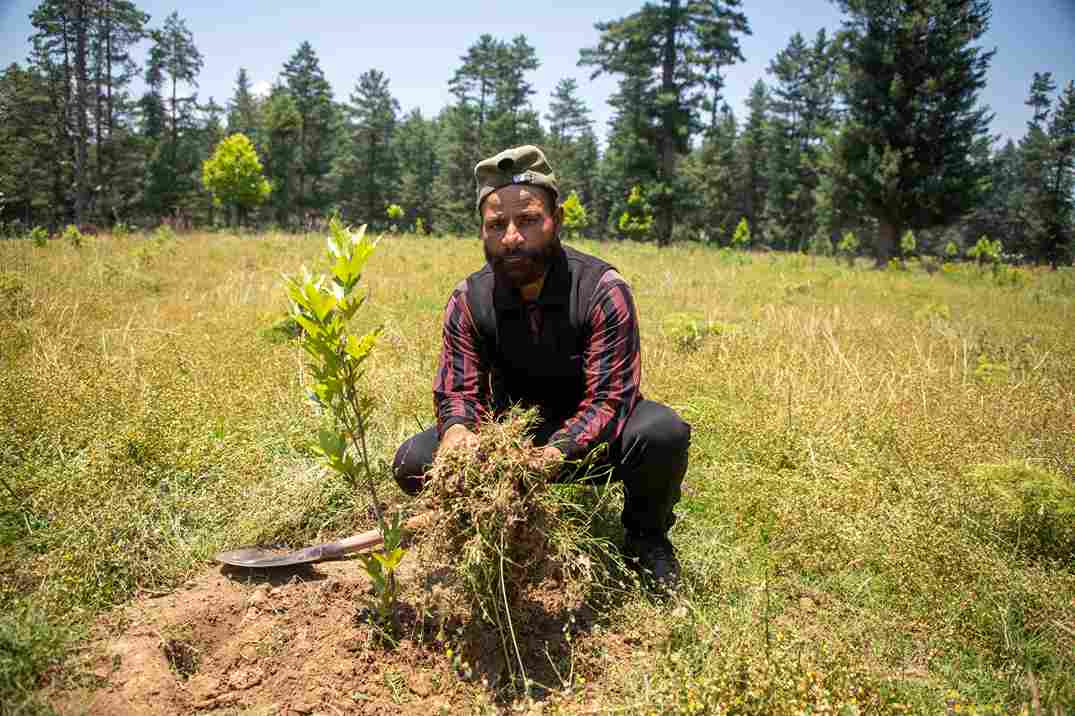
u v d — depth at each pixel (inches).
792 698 71.2
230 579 101.7
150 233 965.2
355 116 2775.6
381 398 160.4
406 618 91.7
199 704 79.2
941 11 1100.5
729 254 891.4
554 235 90.9
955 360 220.2
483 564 80.4
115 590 96.8
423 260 520.1
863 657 82.9
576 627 91.8
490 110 2578.7
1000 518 109.0
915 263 1045.8
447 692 81.9
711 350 221.1
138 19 1863.9
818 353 218.2
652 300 370.6
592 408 91.4
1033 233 1982.0
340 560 107.8
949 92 1124.5
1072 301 515.2
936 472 124.5
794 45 2349.9
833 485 123.0
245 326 233.9
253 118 3240.7
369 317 267.0
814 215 2294.5
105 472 116.0
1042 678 82.0
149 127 2529.5
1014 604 92.7
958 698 77.9
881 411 159.2
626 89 1889.8
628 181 1798.7
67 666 80.4
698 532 116.3
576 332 93.7
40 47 1812.3
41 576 94.8
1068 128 1958.7
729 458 142.5
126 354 188.7
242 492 121.0
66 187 1983.3
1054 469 129.7
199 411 146.6
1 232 627.5
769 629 87.4
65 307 247.6
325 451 82.8
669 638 86.8
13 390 139.9
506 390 103.0
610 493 117.0
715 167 2559.1
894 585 100.3
